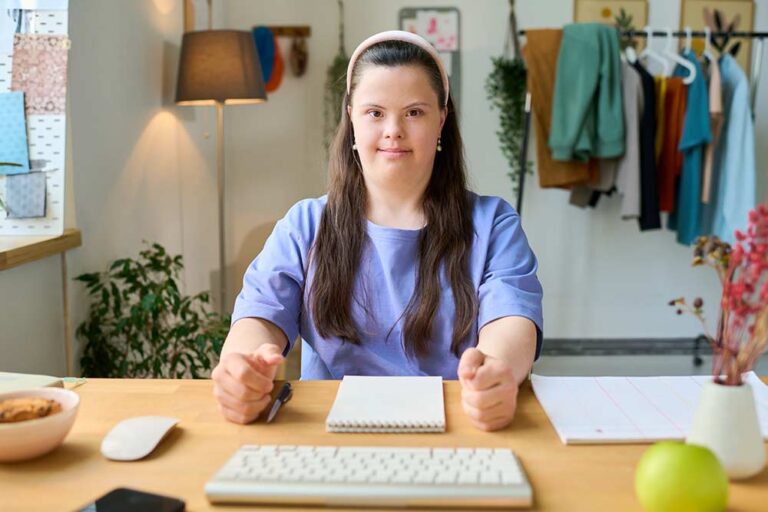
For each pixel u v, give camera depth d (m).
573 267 3.60
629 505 0.69
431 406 0.94
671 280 3.59
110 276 2.26
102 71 2.28
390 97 1.22
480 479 0.70
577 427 0.87
